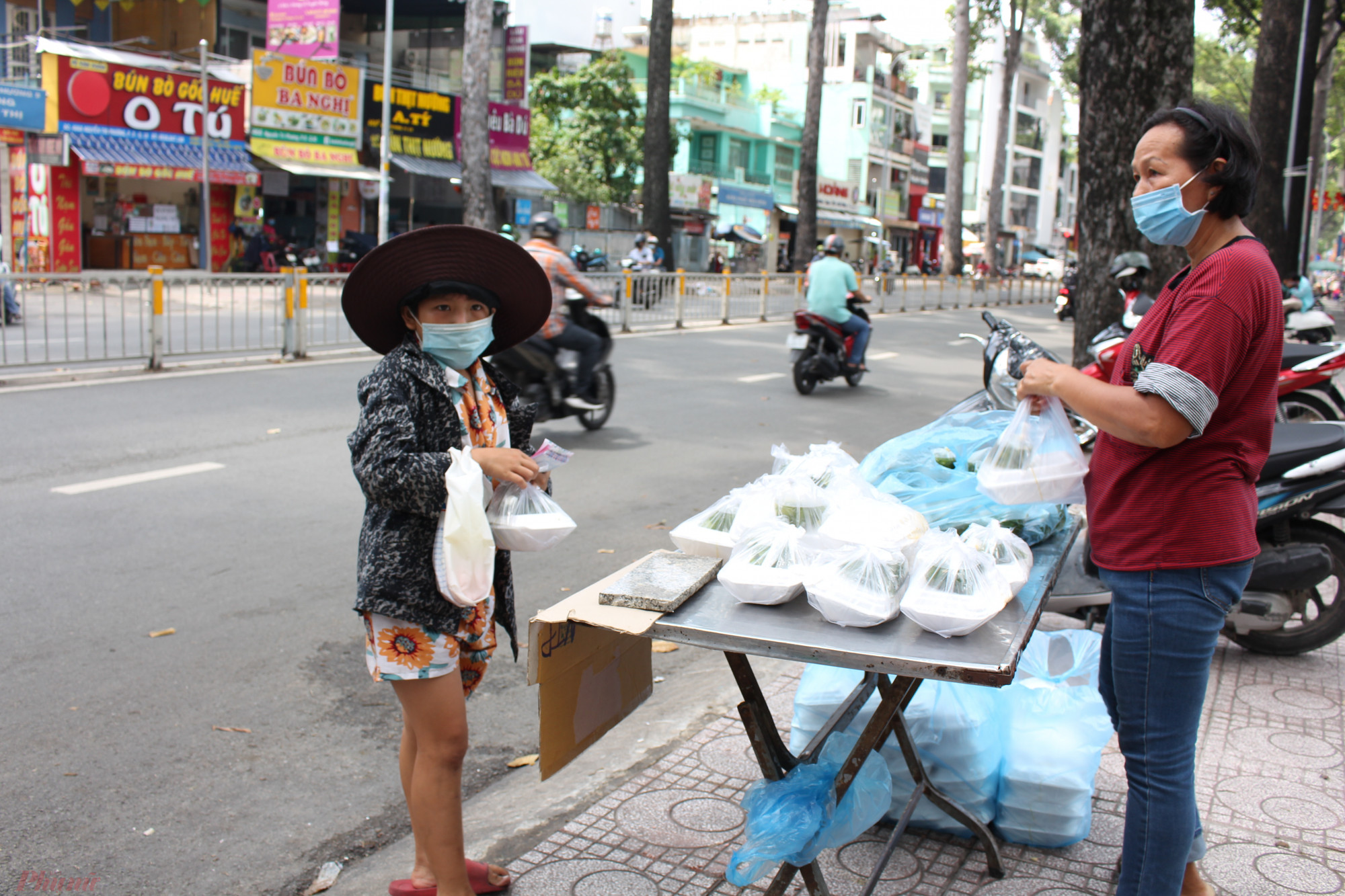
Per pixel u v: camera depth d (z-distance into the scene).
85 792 3.13
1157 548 2.07
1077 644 3.24
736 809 2.96
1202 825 2.76
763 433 8.83
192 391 9.64
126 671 3.95
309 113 23.55
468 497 2.15
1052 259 63.62
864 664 1.97
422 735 2.34
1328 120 42.94
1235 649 4.30
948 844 2.78
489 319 2.38
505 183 27.70
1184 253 7.29
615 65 33.47
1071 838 2.72
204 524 5.78
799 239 29.20
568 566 5.32
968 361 14.67
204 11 25.53
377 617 2.28
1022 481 2.33
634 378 11.69
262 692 3.83
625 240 32.06
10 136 20.08
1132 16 7.01
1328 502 3.93
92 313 10.28
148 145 21.20
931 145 62.09
